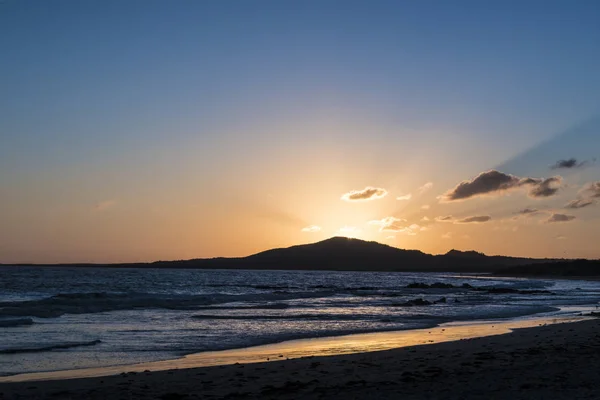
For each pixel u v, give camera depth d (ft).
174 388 39.91
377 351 60.75
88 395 37.70
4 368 50.37
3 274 382.01
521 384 38.70
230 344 68.80
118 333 76.07
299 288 299.17
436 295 233.55
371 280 542.98
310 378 43.47
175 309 119.96
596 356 52.75
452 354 56.44
